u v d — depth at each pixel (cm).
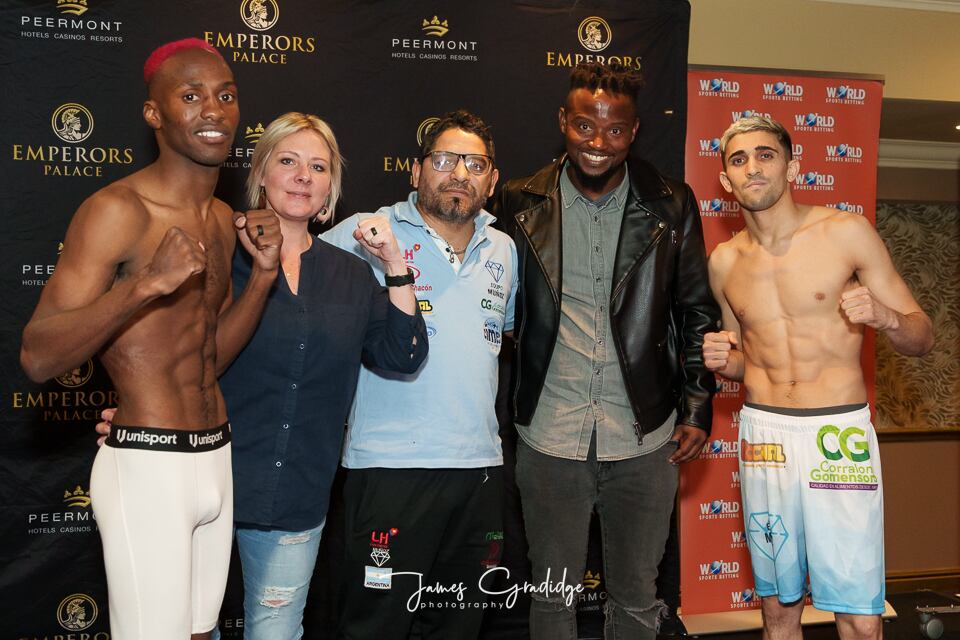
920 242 624
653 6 359
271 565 220
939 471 575
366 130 340
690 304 282
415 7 343
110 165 322
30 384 316
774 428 274
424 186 247
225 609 324
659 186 277
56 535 318
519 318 281
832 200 389
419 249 249
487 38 348
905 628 382
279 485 216
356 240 247
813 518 267
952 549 572
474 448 241
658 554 271
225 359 206
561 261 269
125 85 322
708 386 278
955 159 596
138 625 181
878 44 437
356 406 247
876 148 393
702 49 417
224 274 201
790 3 426
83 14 319
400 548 235
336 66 337
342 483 334
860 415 267
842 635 271
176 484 183
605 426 266
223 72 190
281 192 216
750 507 282
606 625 276
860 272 271
